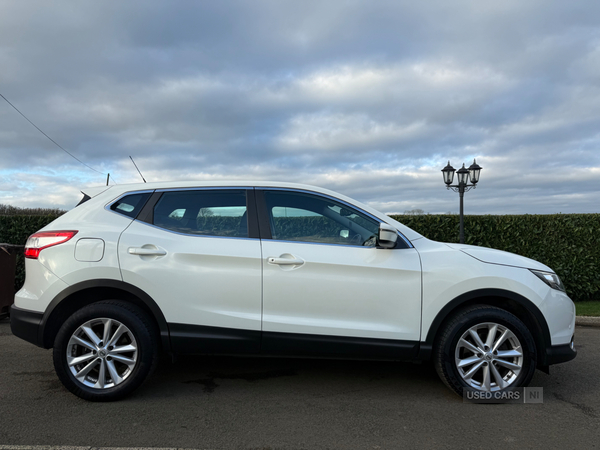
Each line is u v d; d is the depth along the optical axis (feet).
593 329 21.30
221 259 10.97
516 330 10.96
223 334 10.91
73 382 10.64
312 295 10.97
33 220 28.37
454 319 11.04
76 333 10.70
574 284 28.02
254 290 10.96
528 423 9.93
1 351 15.60
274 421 9.83
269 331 10.91
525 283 11.13
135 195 11.87
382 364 14.25
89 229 11.25
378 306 11.04
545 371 11.62
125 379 10.77
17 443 8.64
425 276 11.09
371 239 11.55
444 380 11.13
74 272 10.87
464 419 10.09
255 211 11.64
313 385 12.21
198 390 11.72
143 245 11.05
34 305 10.97
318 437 9.09
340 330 10.92
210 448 8.57
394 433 9.32
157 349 11.02
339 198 11.99
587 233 27.89
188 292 10.91
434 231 29.60
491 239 29.07
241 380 12.56
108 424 9.57
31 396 11.21
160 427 9.45
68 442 8.72
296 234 11.46
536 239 28.55
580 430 9.61
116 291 11.30
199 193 11.88
